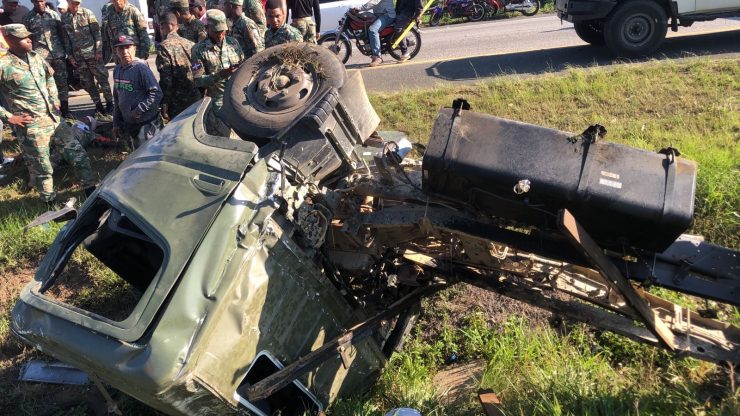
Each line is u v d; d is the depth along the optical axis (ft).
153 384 10.25
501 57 36.37
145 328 10.57
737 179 19.20
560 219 9.80
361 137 14.48
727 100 25.30
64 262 13.33
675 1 31.65
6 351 18.29
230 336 11.00
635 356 15.07
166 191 11.94
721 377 12.69
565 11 34.24
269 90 14.35
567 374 13.16
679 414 11.35
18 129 23.29
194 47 23.35
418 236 13.04
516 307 17.60
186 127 13.29
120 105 23.79
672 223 10.11
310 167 13.16
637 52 32.71
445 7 56.29
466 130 11.18
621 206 10.25
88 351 10.91
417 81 33.35
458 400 14.11
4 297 20.08
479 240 12.10
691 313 12.96
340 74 14.57
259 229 11.39
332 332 13.16
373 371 14.60
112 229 13.66
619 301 12.58
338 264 13.25
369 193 13.00
